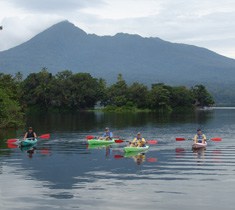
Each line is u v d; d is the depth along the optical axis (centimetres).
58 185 2059
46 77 14100
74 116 10369
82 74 14638
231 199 1794
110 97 14550
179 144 3947
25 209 1669
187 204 1725
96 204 1731
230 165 2638
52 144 3956
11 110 6275
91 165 2664
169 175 2298
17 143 4034
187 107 15112
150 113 12519
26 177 2264
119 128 6125
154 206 1700
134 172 2400
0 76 9981
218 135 4994
